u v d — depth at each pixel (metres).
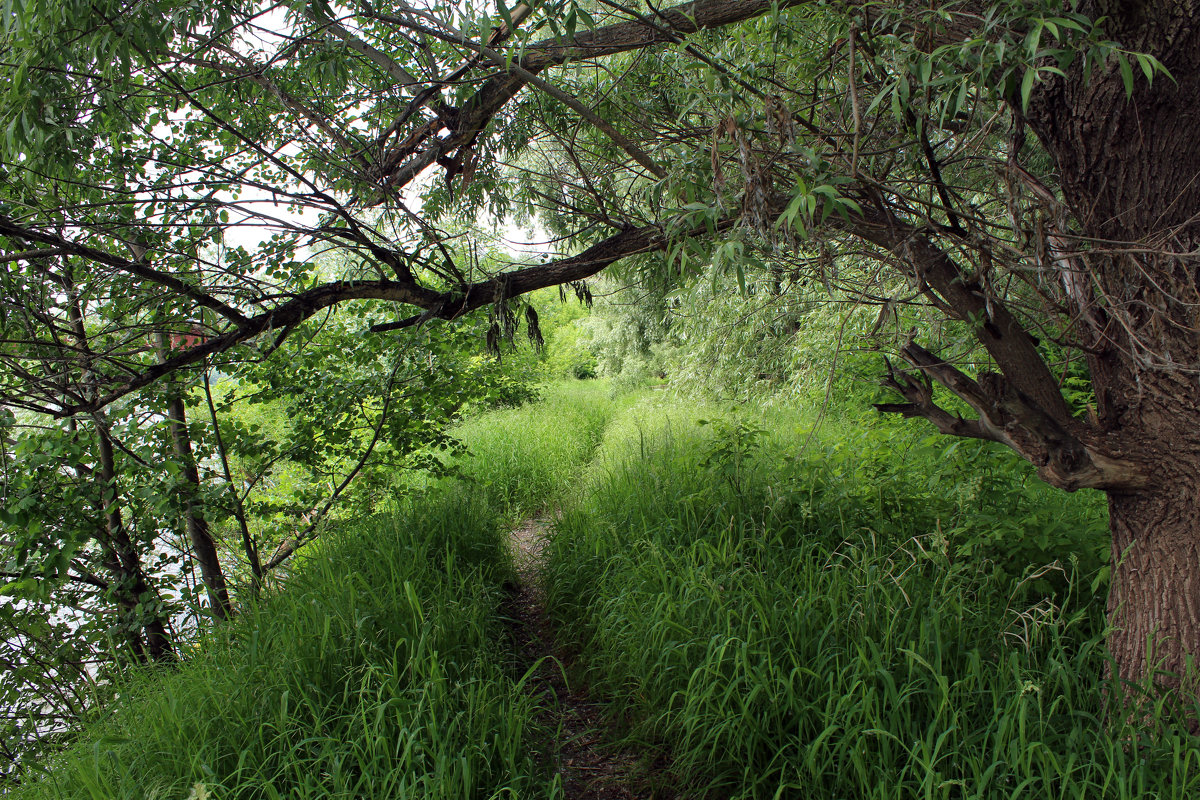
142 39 2.20
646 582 3.90
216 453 5.64
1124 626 2.54
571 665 4.18
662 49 3.04
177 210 2.97
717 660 2.96
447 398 6.08
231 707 2.95
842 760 2.52
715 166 1.88
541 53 2.96
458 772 2.65
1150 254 2.21
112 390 3.07
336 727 2.89
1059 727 2.46
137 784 2.58
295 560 5.09
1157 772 2.16
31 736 4.60
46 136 2.34
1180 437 2.29
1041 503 4.02
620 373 17.23
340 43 3.02
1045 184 2.50
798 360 7.77
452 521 5.45
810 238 1.87
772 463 5.43
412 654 3.28
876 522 3.77
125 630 4.86
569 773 3.19
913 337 2.65
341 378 5.54
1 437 3.54
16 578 4.41
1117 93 2.14
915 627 2.89
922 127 2.20
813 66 2.88
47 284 3.65
